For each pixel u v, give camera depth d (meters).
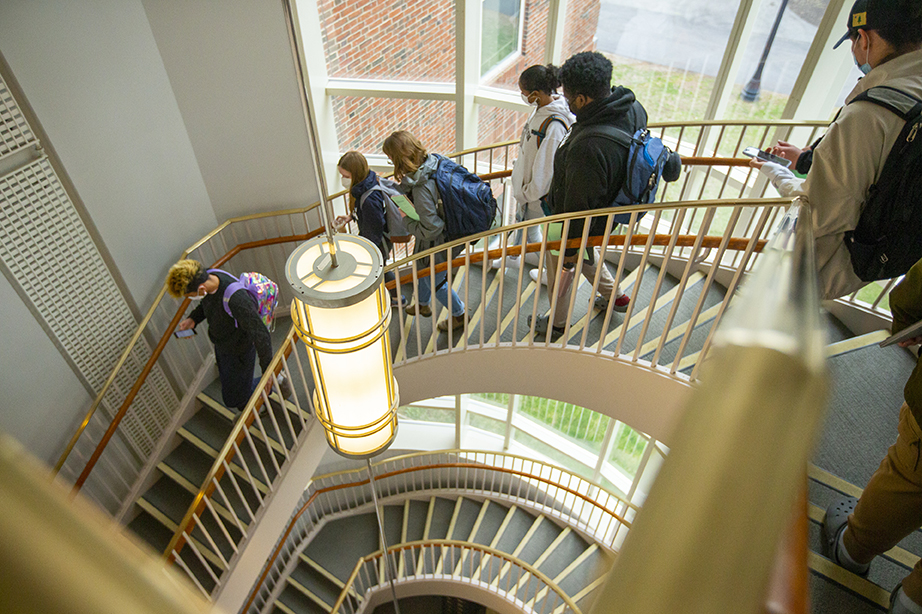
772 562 0.18
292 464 4.13
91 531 0.13
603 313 4.01
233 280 3.57
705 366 0.24
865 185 2.22
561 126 3.36
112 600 0.13
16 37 3.17
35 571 0.12
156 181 4.17
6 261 3.38
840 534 2.47
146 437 4.55
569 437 7.90
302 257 1.76
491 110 5.20
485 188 3.58
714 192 4.98
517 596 7.12
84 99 3.57
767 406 0.20
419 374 4.13
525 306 4.34
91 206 3.75
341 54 4.75
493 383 4.08
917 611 2.07
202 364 4.91
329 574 7.37
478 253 3.74
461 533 7.91
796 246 0.39
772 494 0.18
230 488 4.52
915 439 1.97
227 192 4.68
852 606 2.38
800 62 4.10
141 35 3.82
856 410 2.96
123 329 4.17
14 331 3.48
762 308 0.27
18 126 3.28
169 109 4.13
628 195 2.93
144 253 4.21
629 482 7.68
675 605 0.16
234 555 4.00
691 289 4.06
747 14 4.07
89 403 4.07
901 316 2.46
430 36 4.75
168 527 4.44
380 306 1.81
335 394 1.95
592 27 4.71
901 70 2.16
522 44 4.88
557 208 3.18
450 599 8.49
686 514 0.18
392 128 5.28
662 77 4.70
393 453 7.95
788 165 2.92
